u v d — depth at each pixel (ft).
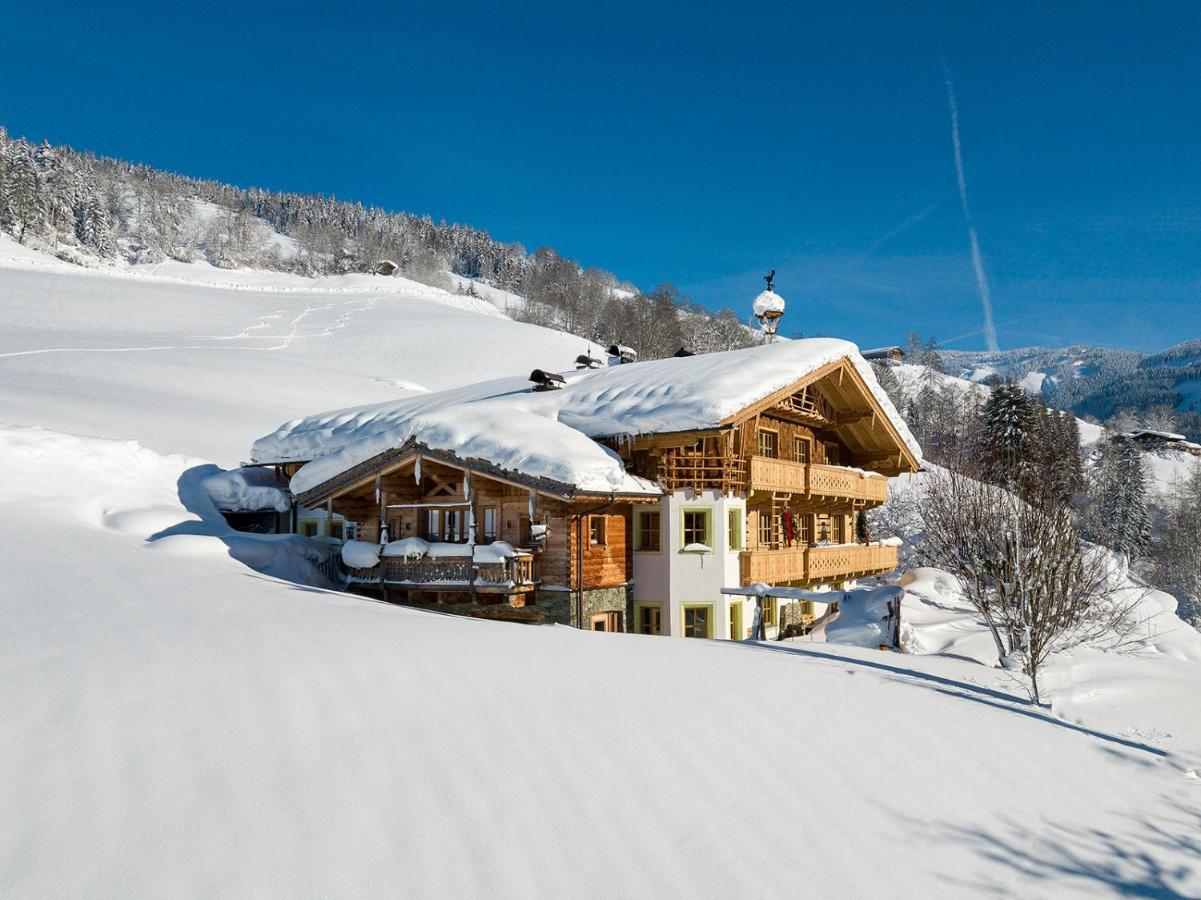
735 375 59.36
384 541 57.77
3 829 13.76
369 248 557.74
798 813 18.72
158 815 14.69
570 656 28.12
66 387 108.78
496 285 602.03
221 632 25.26
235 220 528.63
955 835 19.08
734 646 36.91
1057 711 32.99
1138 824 21.77
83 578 31.94
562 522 56.95
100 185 543.39
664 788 18.67
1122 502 189.06
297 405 129.70
